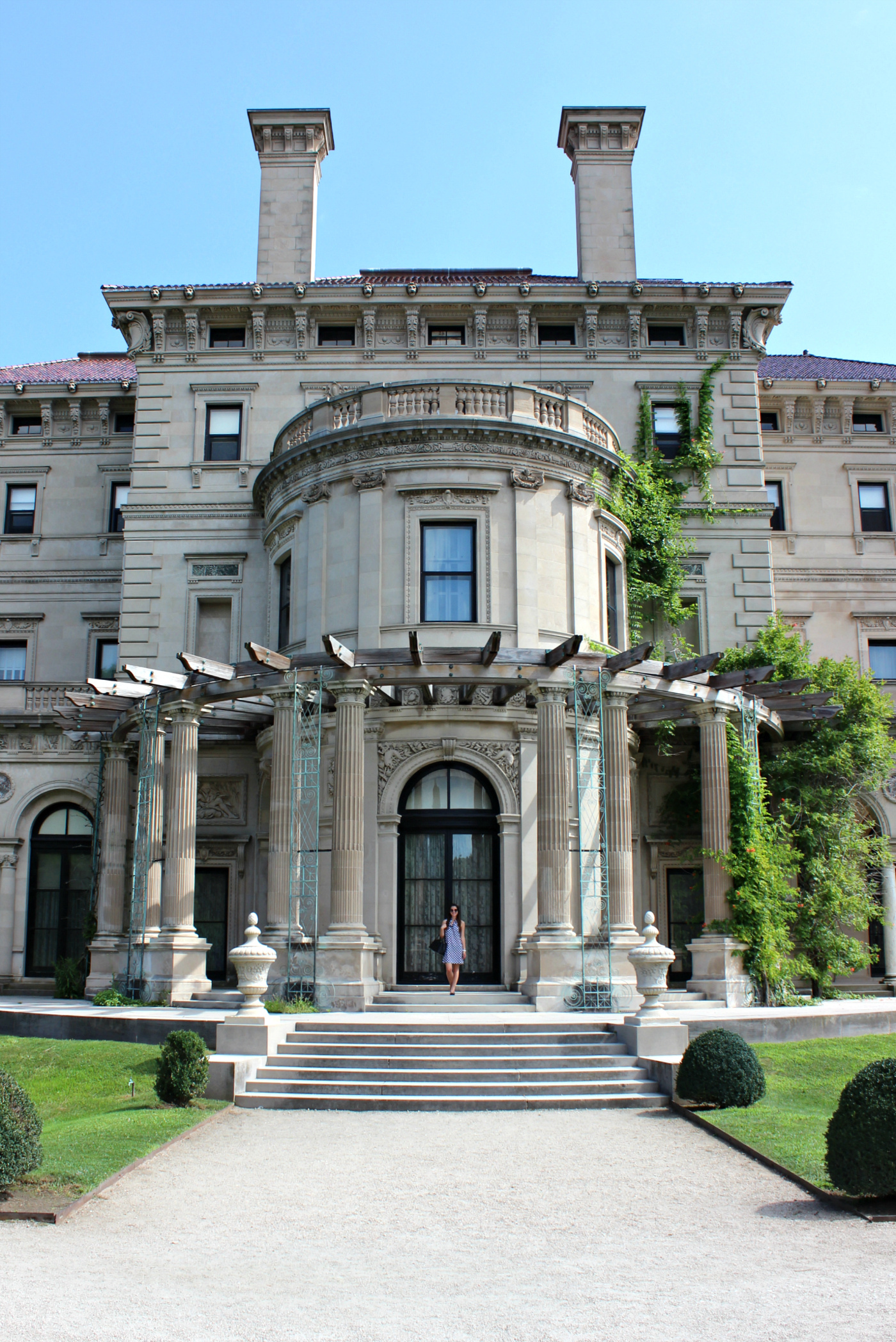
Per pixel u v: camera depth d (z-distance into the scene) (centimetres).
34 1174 1155
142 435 3341
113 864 2950
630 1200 1107
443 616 2586
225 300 3328
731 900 2433
